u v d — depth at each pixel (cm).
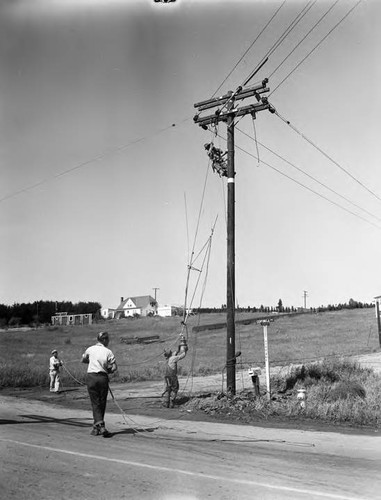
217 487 587
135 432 998
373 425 1203
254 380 1505
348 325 5850
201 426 1150
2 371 2442
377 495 573
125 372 2806
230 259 1612
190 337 5541
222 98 1681
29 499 525
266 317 7062
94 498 532
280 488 592
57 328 7694
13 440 841
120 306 13488
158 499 532
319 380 1817
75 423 1139
